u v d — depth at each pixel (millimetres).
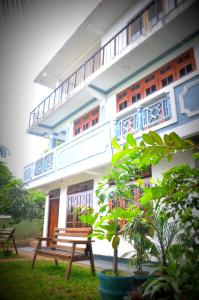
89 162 8227
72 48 11430
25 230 13602
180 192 3746
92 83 8922
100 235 3658
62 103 10539
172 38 6926
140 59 7738
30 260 7203
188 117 5523
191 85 5582
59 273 5410
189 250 3322
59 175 9844
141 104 6742
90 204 9102
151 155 3152
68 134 11477
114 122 7453
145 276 3477
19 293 3852
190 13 6211
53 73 13156
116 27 9602
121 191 4133
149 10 8352
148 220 3846
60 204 11047
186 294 2889
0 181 11914
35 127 12703
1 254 8289
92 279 4867
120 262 7078
